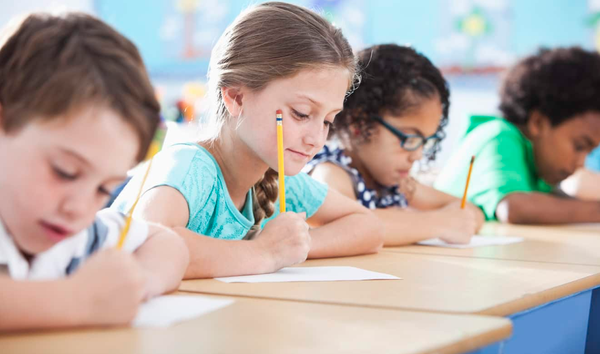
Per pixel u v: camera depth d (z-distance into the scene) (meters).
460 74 3.37
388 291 0.85
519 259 1.25
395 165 1.67
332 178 1.61
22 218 0.63
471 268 1.10
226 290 0.84
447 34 3.36
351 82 1.17
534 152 2.50
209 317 0.67
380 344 0.57
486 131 2.38
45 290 0.59
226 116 1.15
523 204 2.13
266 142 1.09
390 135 1.65
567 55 2.48
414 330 0.63
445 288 0.89
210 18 3.71
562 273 1.06
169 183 1.01
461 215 1.56
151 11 3.84
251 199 1.25
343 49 1.13
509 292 0.87
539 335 0.90
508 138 2.35
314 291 0.84
